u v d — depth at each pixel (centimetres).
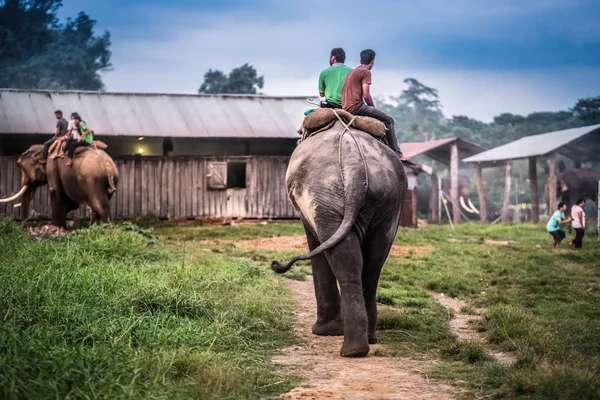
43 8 7369
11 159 2873
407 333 929
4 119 2895
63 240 1508
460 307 1195
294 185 829
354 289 766
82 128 2188
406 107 9469
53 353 632
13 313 780
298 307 1112
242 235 2353
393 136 929
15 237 1522
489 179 5631
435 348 848
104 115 3050
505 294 1291
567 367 666
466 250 2031
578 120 6656
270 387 660
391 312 1021
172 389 598
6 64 6425
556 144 3744
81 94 3203
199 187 3009
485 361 767
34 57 6562
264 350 820
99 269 1109
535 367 696
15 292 858
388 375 709
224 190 3028
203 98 3338
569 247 2288
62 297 877
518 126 6819
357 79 938
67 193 2209
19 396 553
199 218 3002
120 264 1237
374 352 812
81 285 948
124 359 658
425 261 1747
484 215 4081
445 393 648
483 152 4284
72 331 739
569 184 3916
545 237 2716
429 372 717
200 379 638
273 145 3181
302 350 827
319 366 747
